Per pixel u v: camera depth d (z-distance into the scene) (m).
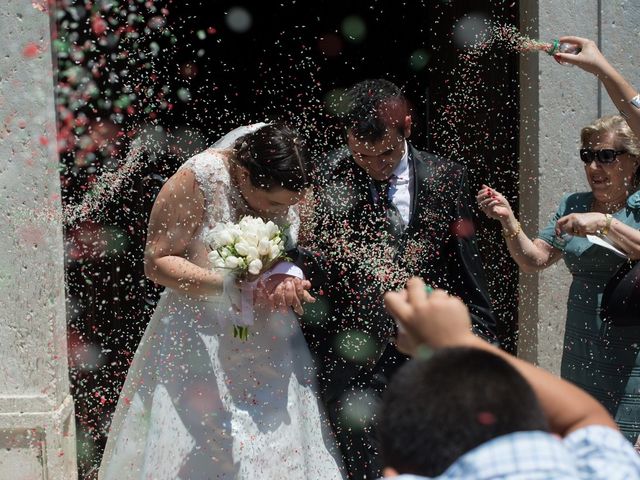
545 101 3.79
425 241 3.12
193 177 2.82
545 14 3.75
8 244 3.38
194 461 2.89
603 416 1.28
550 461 1.07
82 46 4.04
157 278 2.85
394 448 1.15
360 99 3.00
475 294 3.14
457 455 1.11
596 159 3.02
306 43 6.36
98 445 4.11
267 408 2.95
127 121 4.41
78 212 4.29
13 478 3.44
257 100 6.25
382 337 3.14
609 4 3.78
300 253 3.06
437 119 5.14
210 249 2.88
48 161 3.38
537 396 1.19
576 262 3.10
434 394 1.15
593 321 3.05
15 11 3.31
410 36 6.21
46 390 3.43
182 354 2.93
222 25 6.29
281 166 2.70
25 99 3.34
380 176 3.11
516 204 4.18
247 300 2.83
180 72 5.86
